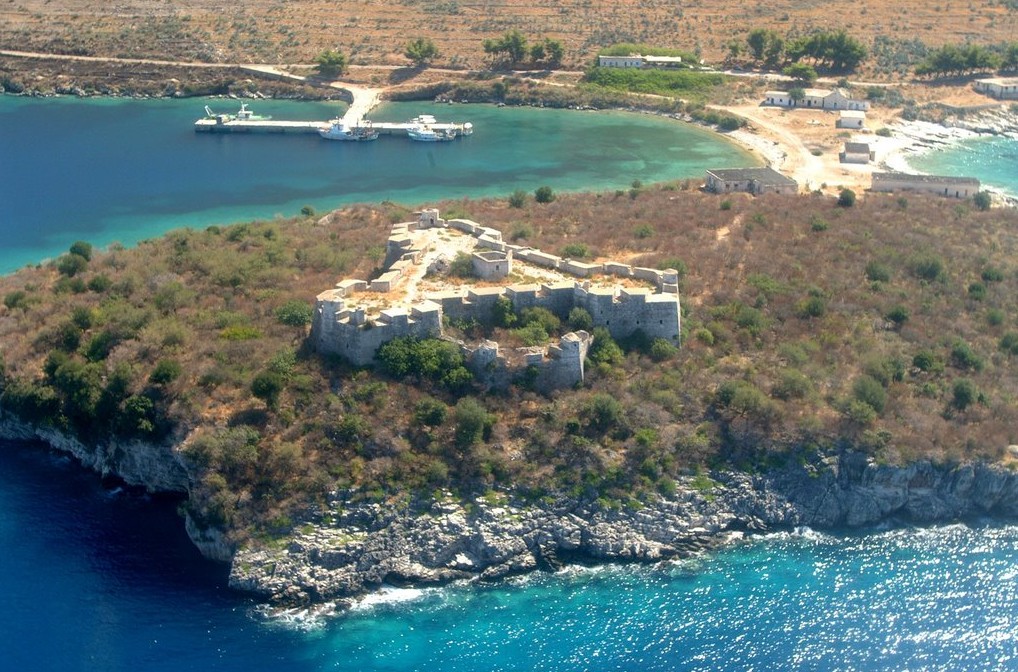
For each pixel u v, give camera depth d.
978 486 116.31
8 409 127.94
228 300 144.38
